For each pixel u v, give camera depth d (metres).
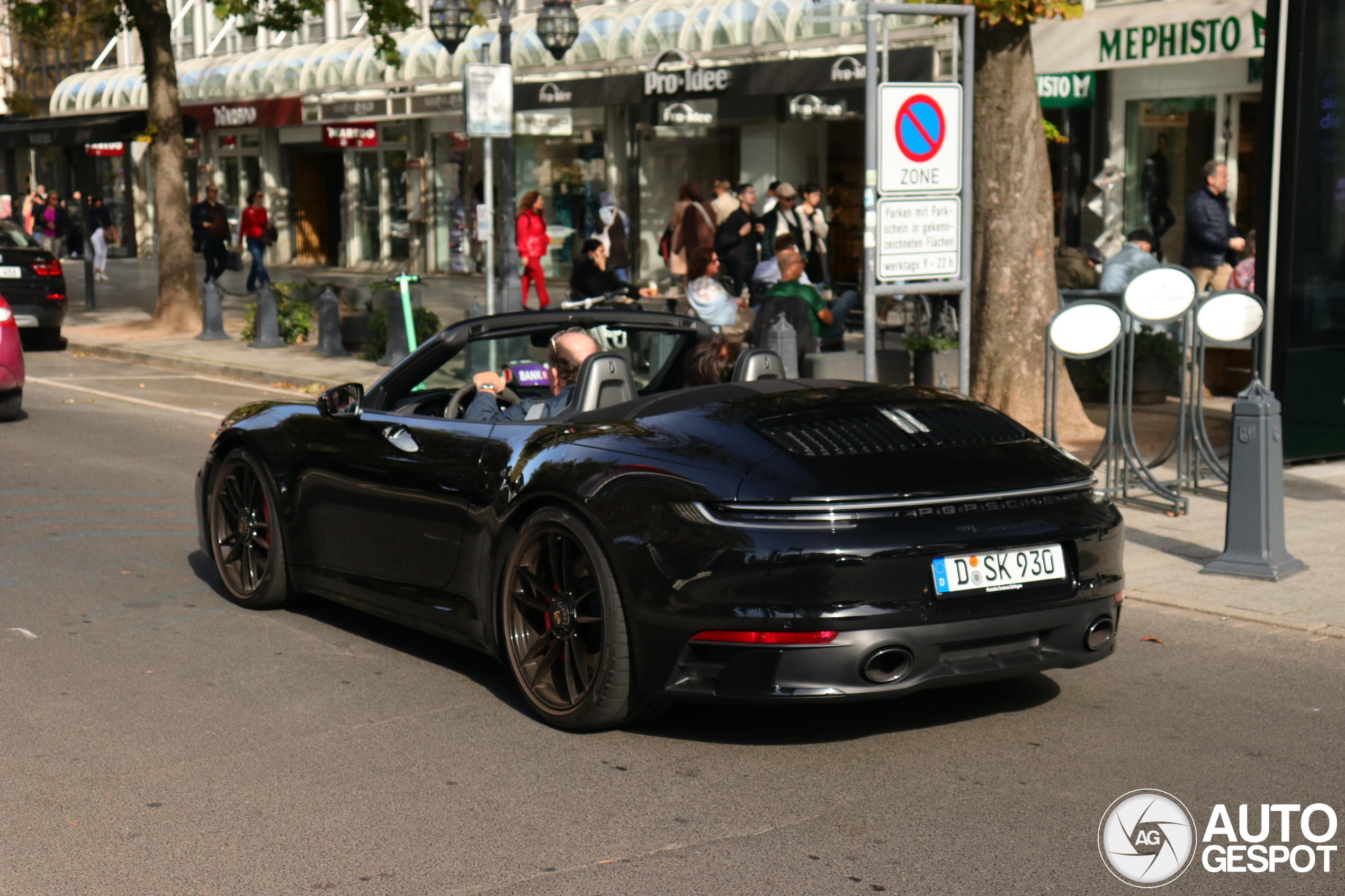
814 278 18.03
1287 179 9.59
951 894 3.58
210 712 5.05
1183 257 14.32
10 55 46.47
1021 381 11.01
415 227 31.50
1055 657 4.61
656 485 4.53
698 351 5.86
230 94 35.12
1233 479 7.10
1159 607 6.58
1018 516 4.52
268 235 29.89
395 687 5.34
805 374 11.62
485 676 5.50
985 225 11.01
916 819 4.06
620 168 26.52
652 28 23.83
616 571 4.57
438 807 4.17
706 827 4.01
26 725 4.91
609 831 3.98
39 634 6.08
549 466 4.86
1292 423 9.88
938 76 20.20
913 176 9.05
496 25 27.92
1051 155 19.58
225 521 6.66
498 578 5.08
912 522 4.36
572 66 25.41
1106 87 18.88
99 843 3.92
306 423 6.19
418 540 5.47
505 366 6.19
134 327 20.91
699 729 4.86
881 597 4.28
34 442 11.39
